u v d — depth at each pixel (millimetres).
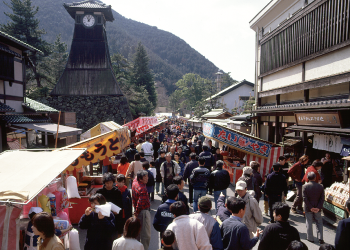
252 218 4738
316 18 11422
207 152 9727
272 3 15586
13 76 15586
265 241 3580
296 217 7508
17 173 3986
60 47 53031
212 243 3523
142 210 5211
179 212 3543
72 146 6855
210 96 55375
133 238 3365
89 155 7086
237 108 44688
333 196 7137
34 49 17781
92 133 12711
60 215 4527
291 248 2957
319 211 5801
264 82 17938
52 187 4512
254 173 6957
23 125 15039
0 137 13883
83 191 6664
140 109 50938
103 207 3924
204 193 6965
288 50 14109
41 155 4988
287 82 14523
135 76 67438
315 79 11242
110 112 36062
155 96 69750
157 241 5938
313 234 6324
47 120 18828
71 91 36125
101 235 3910
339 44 9727
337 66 10109
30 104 18812
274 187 6516
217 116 35938
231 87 53875
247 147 10352
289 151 12695
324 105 9398
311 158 11719
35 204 4184
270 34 16344
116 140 7387
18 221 3150
